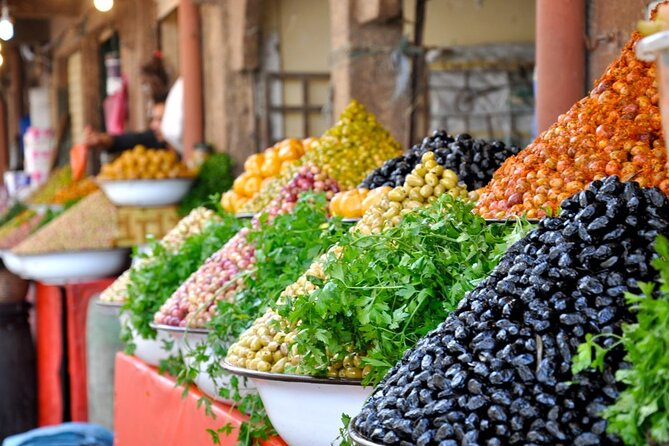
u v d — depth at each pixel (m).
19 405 7.80
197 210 5.12
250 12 8.56
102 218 7.55
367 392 2.54
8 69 20.62
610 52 4.23
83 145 8.79
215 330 3.50
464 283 2.55
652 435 1.70
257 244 3.64
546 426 1.85
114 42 13.73
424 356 2.13
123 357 4.76
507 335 2.00
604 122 3.07
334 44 6.88
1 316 7.84
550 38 4.33
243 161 8.70
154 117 9.44
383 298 2.59
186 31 9.02
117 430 4.83
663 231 2.00
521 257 2.13
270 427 3.06
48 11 14.50
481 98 9.70
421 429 1.96
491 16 9.72
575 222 2.08
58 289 7.30
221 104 8.73
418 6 6.91
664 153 2.91
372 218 3.25
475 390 1.95
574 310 1.96
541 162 3.12
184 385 3.80
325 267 2.70
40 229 8.38
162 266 4.40
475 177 3.63
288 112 9.00
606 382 1.85
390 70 6.75
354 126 4.74
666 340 1.71
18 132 19.69
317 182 4.31
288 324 2.84
